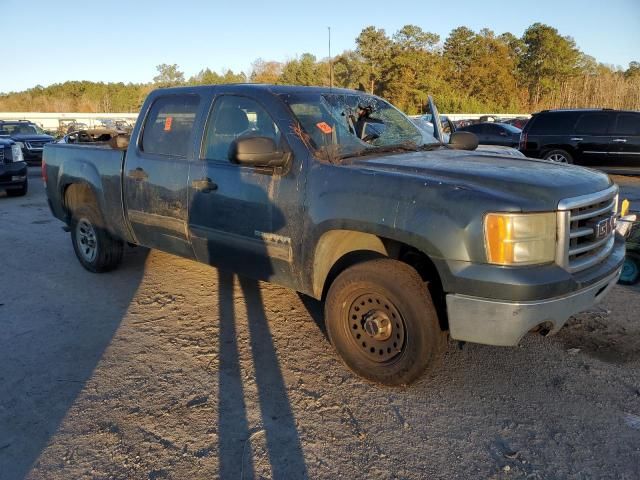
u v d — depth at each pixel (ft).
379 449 9.55
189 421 10.36
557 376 12.06
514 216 9.45
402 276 10.63
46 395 11.32
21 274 19.72
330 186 11.44
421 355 10.61
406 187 10.45
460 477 8.85
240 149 11.66
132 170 16.10
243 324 14.88
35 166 67.62
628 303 16.35
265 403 10.97
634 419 10.40
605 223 11.12
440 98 172.04
